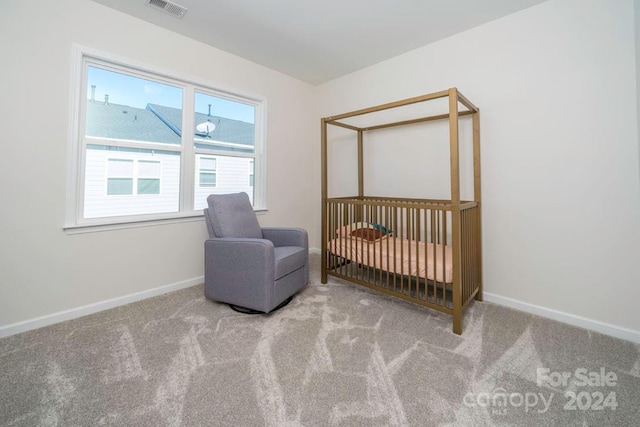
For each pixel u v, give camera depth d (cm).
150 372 148
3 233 182
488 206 237
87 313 214
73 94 205
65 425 115
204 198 295
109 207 234
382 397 131
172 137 266
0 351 165
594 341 179
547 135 207
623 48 178
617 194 183
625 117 179
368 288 269
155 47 244
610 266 187
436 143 270
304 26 245
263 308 208
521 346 173
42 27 192
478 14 223
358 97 337
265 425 117
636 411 123
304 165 385
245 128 326
